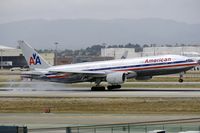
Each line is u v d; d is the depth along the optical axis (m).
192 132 112.88
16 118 159.62
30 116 164.00
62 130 131.25
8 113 171.88
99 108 178.38
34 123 148.88
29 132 128.88
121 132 123.25
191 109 169.50
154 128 125.62
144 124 130.62
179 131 121.12
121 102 189.50
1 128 115.75
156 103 184.38
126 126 126.75
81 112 171.00
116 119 153.25
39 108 182.25
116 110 173.12
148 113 164.50
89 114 166.38
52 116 163.25
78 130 121.06
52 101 198.12
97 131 123.50
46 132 128.75
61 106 185.25
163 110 169.62
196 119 143.00
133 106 179.75
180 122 136.00
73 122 149.62
